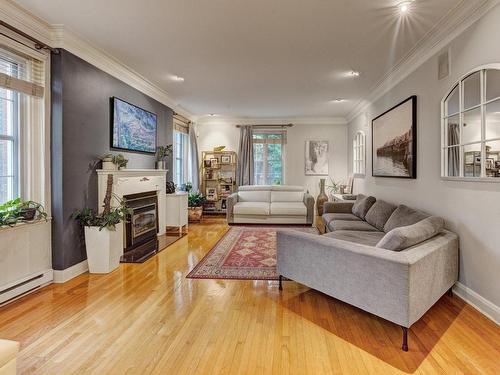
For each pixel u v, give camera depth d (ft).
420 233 7.38
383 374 5.52
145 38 10.14
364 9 8.21
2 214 8.30
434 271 7.11
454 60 8.86
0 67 8.55
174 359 5.92
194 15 8.61
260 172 25.38
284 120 25.03
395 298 6.21
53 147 9.88
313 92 16.79
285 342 6.53
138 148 14.90
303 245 8.32
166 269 11.34
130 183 13.37
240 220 20.89
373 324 7.32
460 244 8.60
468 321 7.42
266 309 8.09
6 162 8.89
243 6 8.12
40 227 9.51
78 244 10.78
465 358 5.98
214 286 9.68
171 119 19.44
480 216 7.80
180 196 17.43
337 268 7.38
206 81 14.89
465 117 8.43
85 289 9.39
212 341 6.55
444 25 8.87
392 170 13.73
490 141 7.45
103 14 8.61
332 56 11.53
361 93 16.88
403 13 8.38
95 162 11.67
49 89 9.74
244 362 5.84
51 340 6.56
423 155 10.83
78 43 10.27
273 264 11.92
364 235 11.16
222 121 25.18
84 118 10.99
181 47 10.85
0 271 8.19
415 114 11.39
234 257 12.85
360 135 20.24
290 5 8.04
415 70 11.51
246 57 11.74
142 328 7.07
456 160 8.86
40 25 9.07
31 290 9.10
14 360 4.25
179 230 17.46
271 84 15.35
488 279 7.57
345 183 24.86
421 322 7.40
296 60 12.00
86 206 11.17
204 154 25.21
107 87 12.42
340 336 6.78
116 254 11.49
